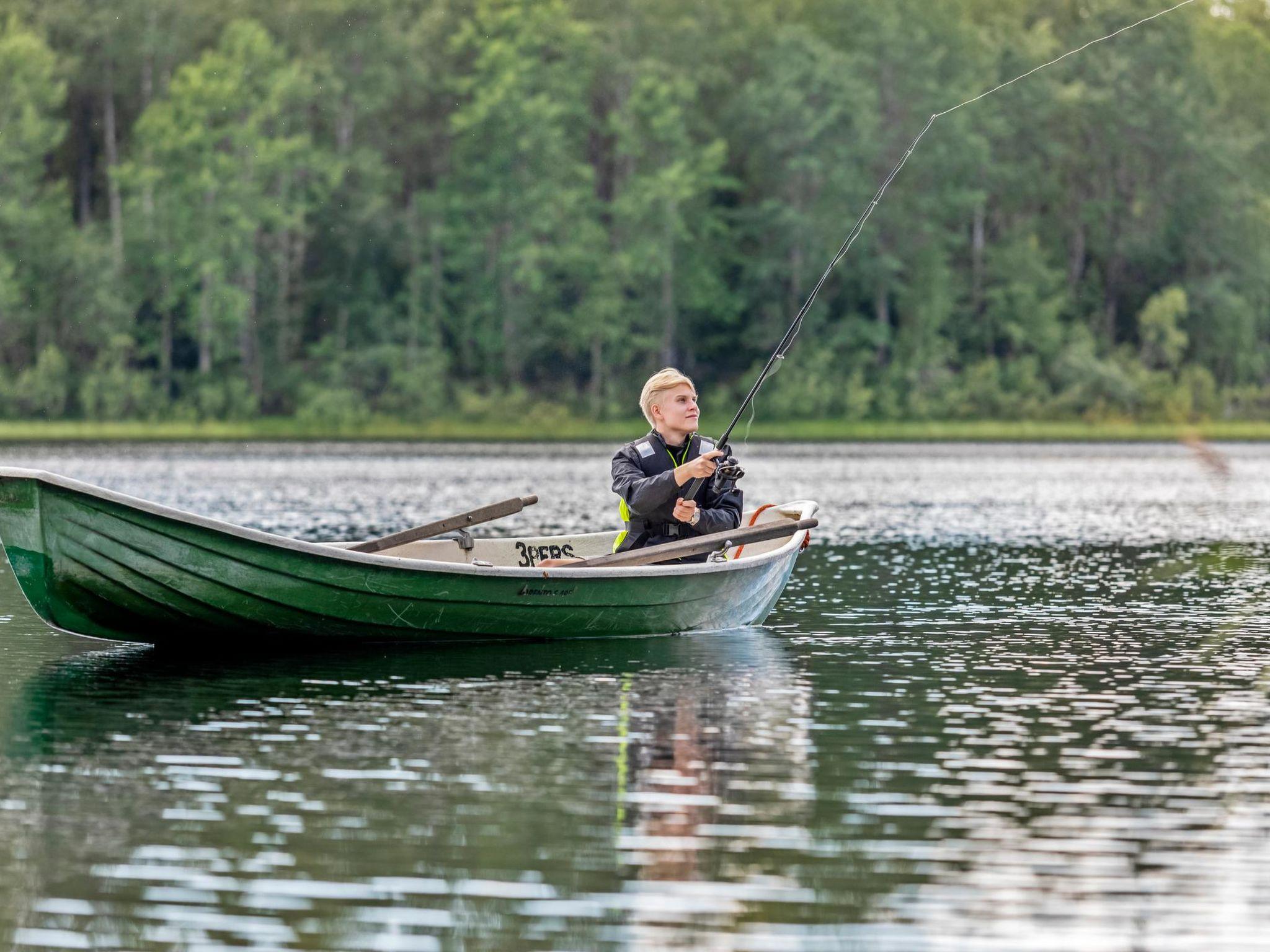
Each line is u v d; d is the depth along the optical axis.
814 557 23.67
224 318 96.31
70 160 105.06
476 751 10.42
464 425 96.19
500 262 99.56
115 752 10.38
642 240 101.00
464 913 7.34
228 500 37.31
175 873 7.90
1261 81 118.94
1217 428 98.25
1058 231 111.62
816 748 10.50
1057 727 11.16
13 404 93.44
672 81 105.56
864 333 102.50
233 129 97.88
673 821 8.74
